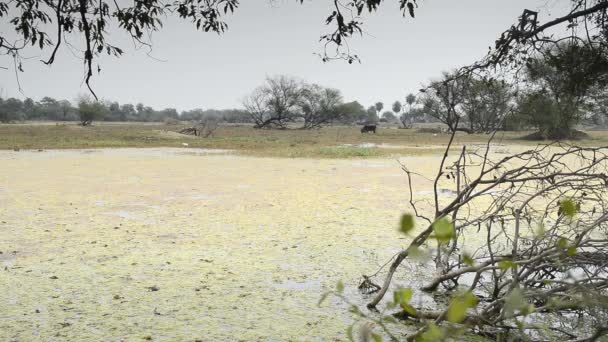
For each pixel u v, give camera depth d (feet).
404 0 13.12
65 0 12.35
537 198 28.09
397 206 28.17
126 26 13.12
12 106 313.32
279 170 48.75
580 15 13.73
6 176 42.16
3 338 11.27
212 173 45.60
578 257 10.52
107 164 54.44
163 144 97.25
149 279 15.49
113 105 399.44
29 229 22.27
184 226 23.00
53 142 97.81
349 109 235.20
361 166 53.78
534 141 121.19
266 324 12.14
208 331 11.73
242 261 17.46
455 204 11.75
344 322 12.23
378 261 17.48
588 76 14.76
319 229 22.44
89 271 16.28
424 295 14.06
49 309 13.03
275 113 228.02
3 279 15.44
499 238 20.08
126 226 22.98
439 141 123.13
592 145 88.58
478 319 9.91
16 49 11.47
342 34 14.06
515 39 14.37
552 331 10.83
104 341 11.18
